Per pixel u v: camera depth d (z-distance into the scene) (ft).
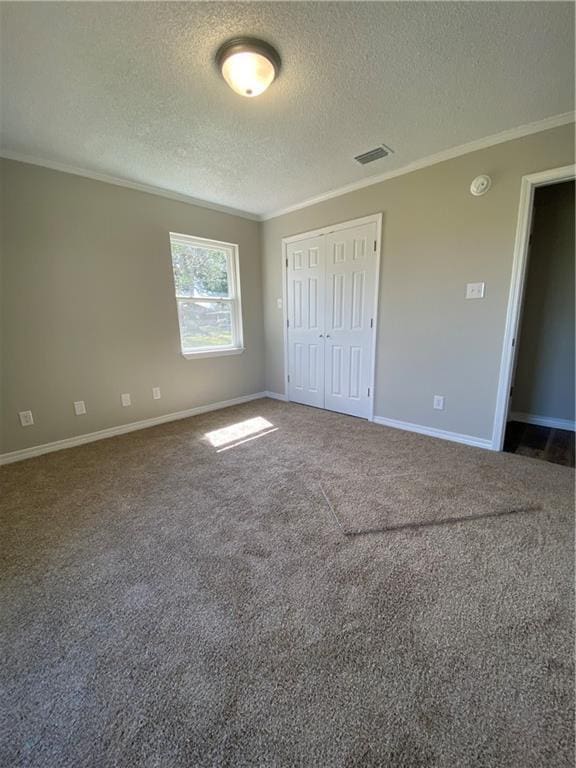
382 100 6.19
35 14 4.26
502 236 7.99
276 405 13.70
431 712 3.09
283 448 9.25
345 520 5.99
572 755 2.76
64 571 4.93
